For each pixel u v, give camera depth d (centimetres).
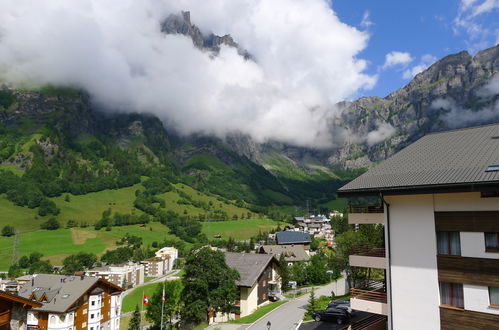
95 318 6762
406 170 2489
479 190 1945
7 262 16612
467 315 2088
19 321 1928
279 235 15862
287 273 7888
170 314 6619
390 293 2405
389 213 2469
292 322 4662
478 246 2094
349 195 2494
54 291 6494
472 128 2970
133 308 10562
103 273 13788
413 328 2284
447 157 2462
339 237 6512
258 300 6166
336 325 3916
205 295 5300
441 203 2258
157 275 17238
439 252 2259
